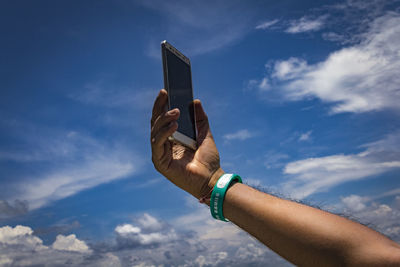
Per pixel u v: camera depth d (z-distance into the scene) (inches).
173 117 45.3
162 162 48.3
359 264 29.3
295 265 33.6
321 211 33.6
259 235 35.7
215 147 52.4
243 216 37.1
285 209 34.3
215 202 38.9
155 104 48.9
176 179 49.0
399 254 28.0
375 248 29.3
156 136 46.5
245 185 39.6
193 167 48.4
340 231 30.9
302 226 32.6
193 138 54.6
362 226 31.9
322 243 31.2
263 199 36.9
